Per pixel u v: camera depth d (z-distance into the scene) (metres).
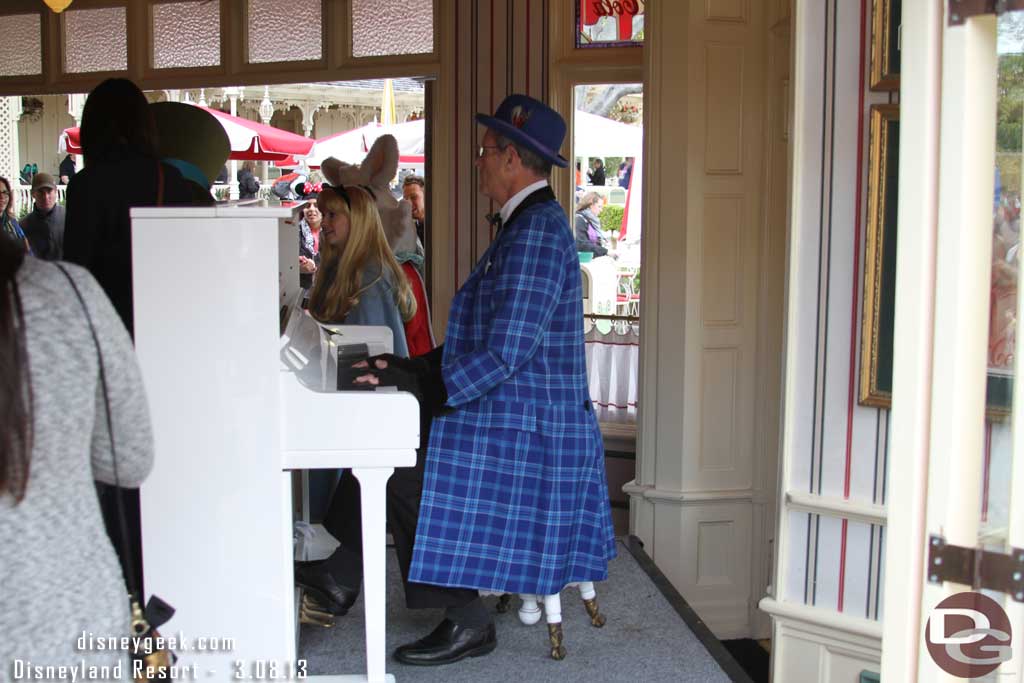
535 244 2.79
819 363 2.76
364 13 5.68
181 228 2.39
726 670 3.06
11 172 14.02
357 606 3.51
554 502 2.86
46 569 1.39
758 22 4.39
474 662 3.11
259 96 14.69
